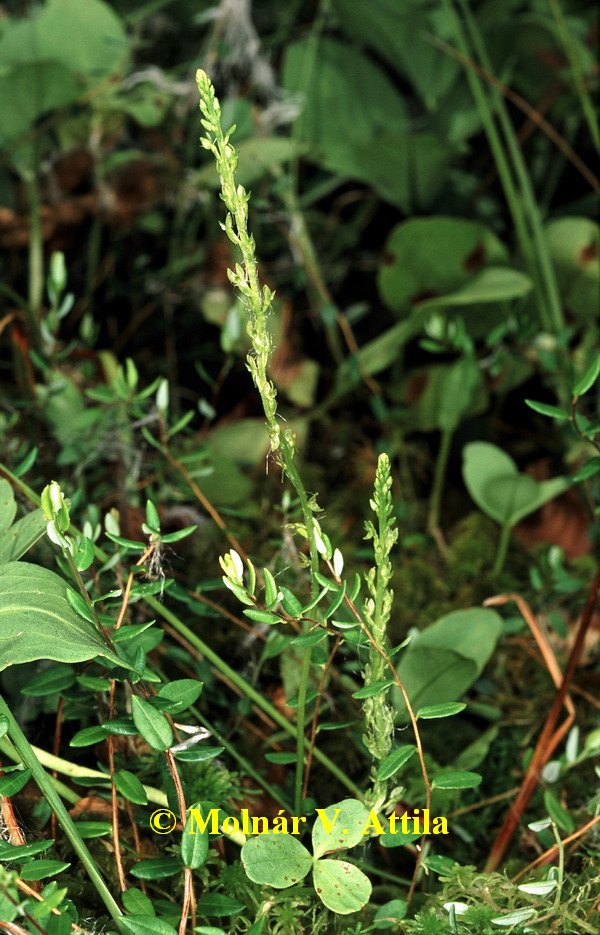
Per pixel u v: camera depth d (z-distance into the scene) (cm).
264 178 102
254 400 101
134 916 58
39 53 101
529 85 118
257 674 73
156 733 59
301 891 64
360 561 86
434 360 100
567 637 77
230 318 82
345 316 99
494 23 111
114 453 80
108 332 106
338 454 99
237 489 84
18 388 87
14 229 104
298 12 125
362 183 123
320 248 113
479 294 86
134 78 104
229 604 78
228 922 64
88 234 109
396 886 69
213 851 64
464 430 100
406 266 94
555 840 66
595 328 96
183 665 75
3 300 99
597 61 116
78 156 104
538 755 69
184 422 74
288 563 74
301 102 107
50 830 66
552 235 96
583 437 66
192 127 107
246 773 69
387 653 61
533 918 63
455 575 85
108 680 65
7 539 64
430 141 100
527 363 95
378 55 126
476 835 72
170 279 103
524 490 81
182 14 120
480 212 116
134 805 67
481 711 74
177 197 106
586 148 121
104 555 67
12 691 69
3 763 65
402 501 87
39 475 80
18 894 59
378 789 62
